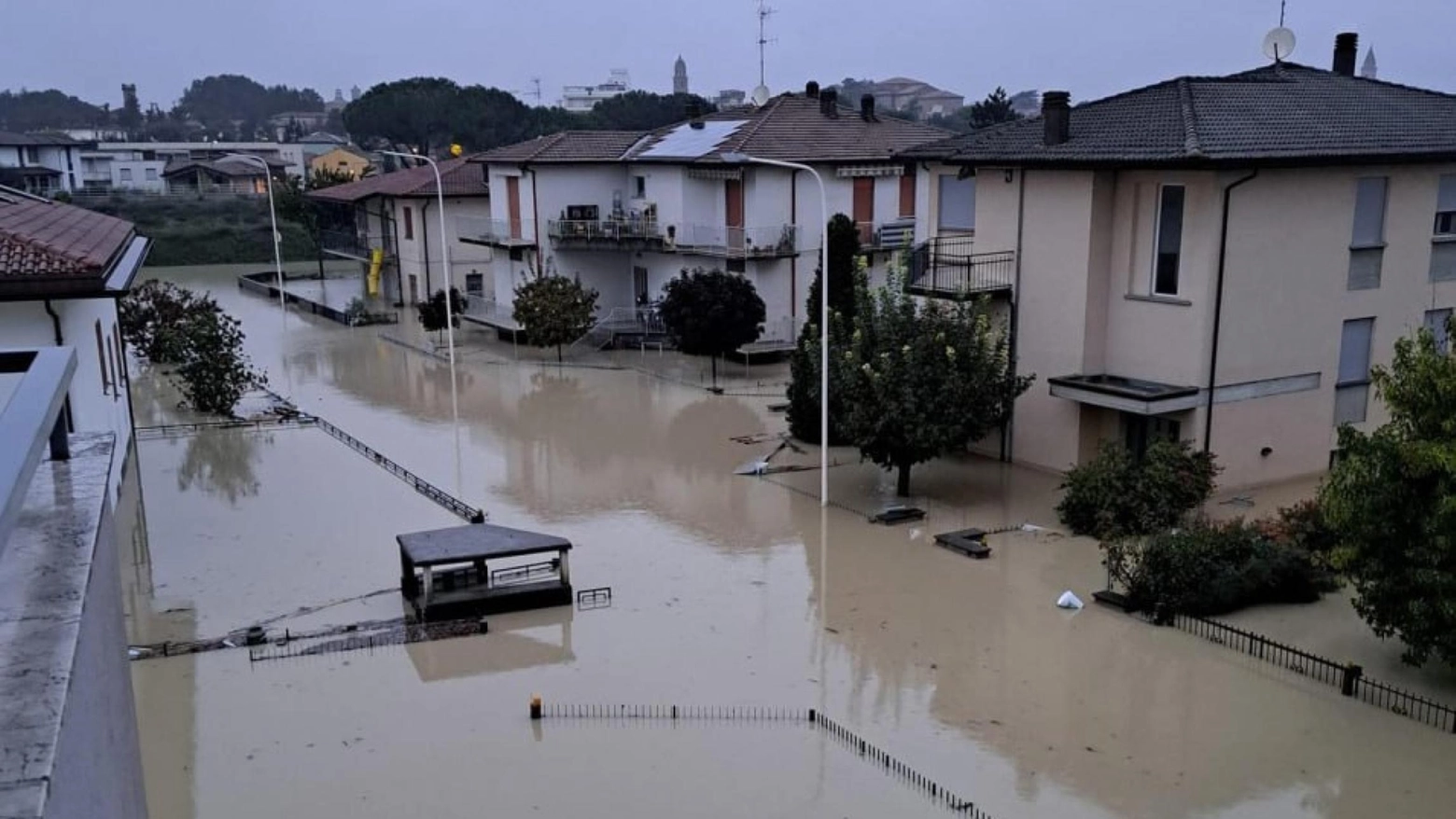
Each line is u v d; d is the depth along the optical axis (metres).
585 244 35.16
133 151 100.12
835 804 9.71
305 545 16.86
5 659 2.61
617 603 14.48
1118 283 19.00
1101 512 16.69
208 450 22.83
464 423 25.19
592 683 12.15
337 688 12.02
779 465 21.38
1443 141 19.58
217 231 64.44
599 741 10.88
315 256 64.94
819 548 16.55
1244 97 19.95
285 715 11.42
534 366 32.19
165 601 14.59
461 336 37.62
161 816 9.58
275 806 9.73
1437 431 11.05
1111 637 13.30
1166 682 12.08
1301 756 10.48
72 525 3.37
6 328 15.97
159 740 10.91
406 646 13.09
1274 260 18.34
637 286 36.34
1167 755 10.52
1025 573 15.45
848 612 14.12
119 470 19.64
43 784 2.18
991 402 18.05
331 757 10.59
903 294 19.25
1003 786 10.00
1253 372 18.55
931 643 13.16
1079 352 19.33
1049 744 10.75
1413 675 12.03
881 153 32.47
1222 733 10.93
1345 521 11.27
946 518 17.91
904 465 18.81
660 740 10.89
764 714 11.41
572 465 21.55
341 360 33.62
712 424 24.73
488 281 43.56
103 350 19.00
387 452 22.55
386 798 9.88
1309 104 20.20
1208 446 18.25
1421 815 9.48
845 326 21.66
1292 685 11.96
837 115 34.91
